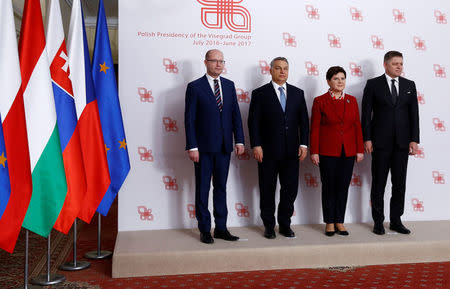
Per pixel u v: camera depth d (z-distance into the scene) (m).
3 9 2.40
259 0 3.82
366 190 3.96
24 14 2.62
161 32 3.71
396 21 4.00
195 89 3.23
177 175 3.74
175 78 3.73
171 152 3.73
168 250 2.99
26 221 2.51
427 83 4.04
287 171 3.37
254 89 3.69
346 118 3.40
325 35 3.90
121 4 3.67
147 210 3.71
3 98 2.35
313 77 3.89
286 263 3.08
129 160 3.62
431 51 4.05
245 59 3.80
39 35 2.61
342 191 3.45
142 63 3.70
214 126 3.21
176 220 3.75
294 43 3.86
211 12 3.77
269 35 3.84
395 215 3.55
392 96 3.48
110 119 3.34
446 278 2.84
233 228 3.70
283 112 3.34
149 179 3.71
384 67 3.64
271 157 3.33
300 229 3.65
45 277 2.84
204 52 3.76
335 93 3.45
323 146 3.42
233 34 3.79
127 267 2.91
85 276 2.93
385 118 3.48
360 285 2.71
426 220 4.03
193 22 3.75
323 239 3.29
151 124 3.71
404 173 3.52
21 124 2.38
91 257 3.39
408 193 4.02
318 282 2.77
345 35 3.93
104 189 3.07
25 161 2.38
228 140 3.25
